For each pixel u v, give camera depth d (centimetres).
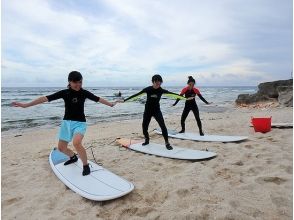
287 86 2088
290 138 662
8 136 1042
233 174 439
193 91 748
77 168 481
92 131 1079
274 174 423
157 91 606
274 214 314
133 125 1223
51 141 911
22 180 454
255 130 789
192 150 579
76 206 359
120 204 360
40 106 2430
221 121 1123
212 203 341
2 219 332
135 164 515
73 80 422
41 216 335
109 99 3328
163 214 323
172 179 421
